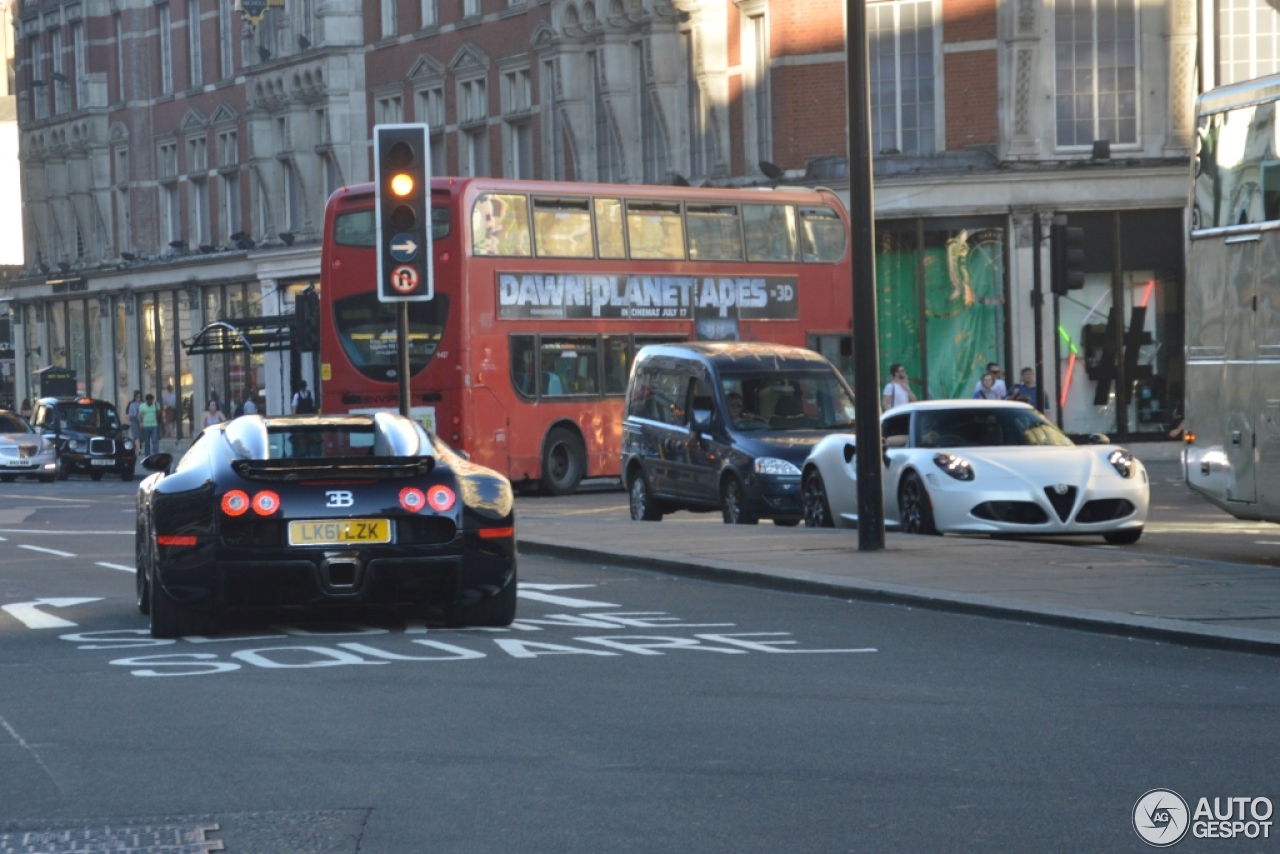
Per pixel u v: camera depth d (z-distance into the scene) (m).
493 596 22.41
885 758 14.22
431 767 14.02
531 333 57.28
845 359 63.41
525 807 12.59
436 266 56.38
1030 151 69.31
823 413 44.16
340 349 57.22
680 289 60.00
